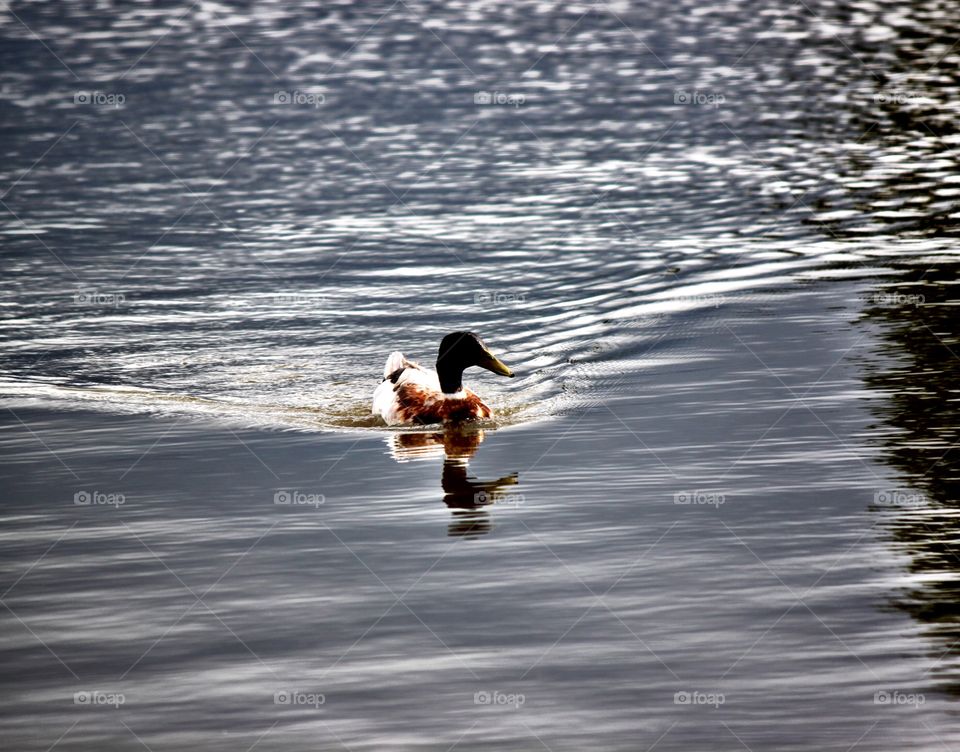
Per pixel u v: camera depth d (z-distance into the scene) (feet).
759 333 56.95
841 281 64.23
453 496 40.06
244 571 34.58
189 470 42.98
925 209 76.79
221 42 136.36
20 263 71.46
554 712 27.30
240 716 27.35
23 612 32.30
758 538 35.94
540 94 114.32
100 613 32.17
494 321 61.21
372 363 56.08
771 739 26.20
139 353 57.31
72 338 59.36
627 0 160.04
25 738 26.66
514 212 80.18
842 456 42.11
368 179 88.53
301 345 58.44
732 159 91.35
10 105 111.14
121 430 47.47
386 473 42.47
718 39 137.28
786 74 120.06
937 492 38.78
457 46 134.51
